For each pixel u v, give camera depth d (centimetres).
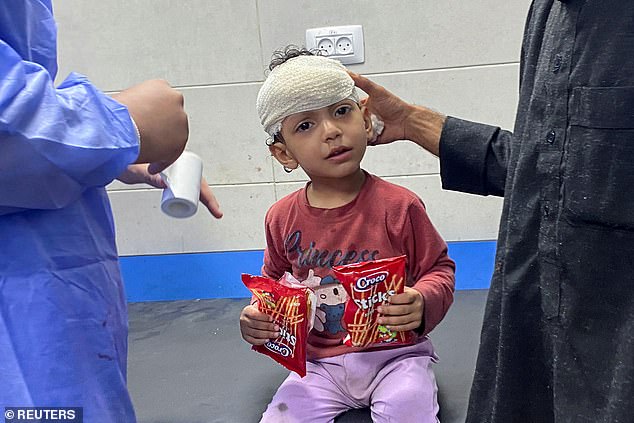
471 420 74
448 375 118
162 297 183
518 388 68
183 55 171
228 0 165
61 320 51
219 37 168
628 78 54
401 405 99
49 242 51
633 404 53
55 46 55
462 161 87
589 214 57
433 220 174
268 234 113
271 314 101
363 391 106
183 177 77
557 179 60
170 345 143
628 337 54
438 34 161
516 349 67
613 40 55
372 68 166
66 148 47
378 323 96
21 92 44
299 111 97
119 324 58
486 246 169
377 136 102
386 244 104
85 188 53
